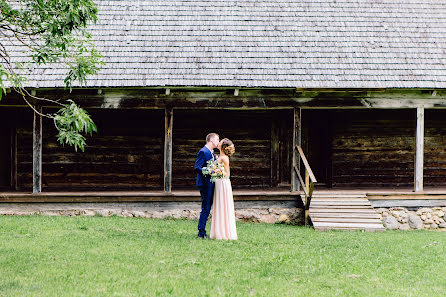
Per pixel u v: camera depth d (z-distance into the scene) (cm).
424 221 1269
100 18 1356
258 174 1468
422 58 1315
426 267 764
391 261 797
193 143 1458
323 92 1248
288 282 650
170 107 1230
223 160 925
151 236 935
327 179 1486
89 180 1423
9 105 1194
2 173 1411
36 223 1062
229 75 1228
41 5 754
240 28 1367
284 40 1338
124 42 1296
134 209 1231
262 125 1471
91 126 732
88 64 808
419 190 1277
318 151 1511
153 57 1262
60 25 748
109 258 745
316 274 695
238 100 1239
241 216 1251
